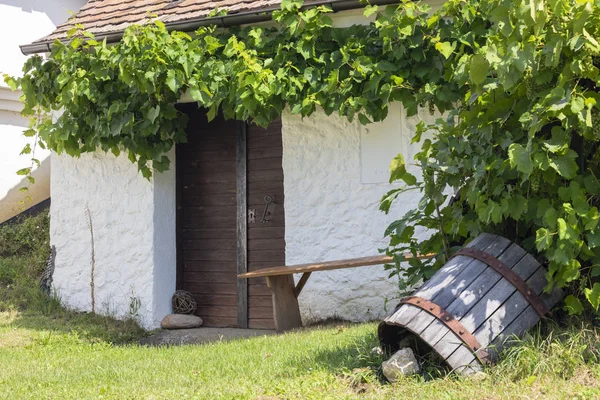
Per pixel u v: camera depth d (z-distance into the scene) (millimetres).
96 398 5652
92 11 11242
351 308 9023
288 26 8641
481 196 5535
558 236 5203
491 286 5367
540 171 5402
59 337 9133
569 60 5270
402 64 8359
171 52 9141
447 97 8164
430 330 5188
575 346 5043
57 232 10836
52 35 10688
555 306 5535
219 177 10461
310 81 8695
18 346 8773
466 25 8047
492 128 5680
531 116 5230
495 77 6324
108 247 10430
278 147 10016
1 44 13203
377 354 5742
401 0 8102
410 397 4809
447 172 5988
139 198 10242
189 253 10594
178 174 10641
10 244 12141
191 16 9562
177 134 10031
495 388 4758
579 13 4977
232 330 10047
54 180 10867
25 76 10414
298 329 8766
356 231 8992
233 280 10320
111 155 10445
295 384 5375
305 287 9305
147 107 9625
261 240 10109
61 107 10562
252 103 8805
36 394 5984
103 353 8266
